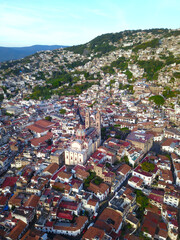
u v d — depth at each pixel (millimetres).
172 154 190000
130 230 123375
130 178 155000
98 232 110438
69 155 174500
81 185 146625
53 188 143875
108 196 146125
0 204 135250
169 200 136375
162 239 116562
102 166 156625
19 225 118500
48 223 119688
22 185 149375
